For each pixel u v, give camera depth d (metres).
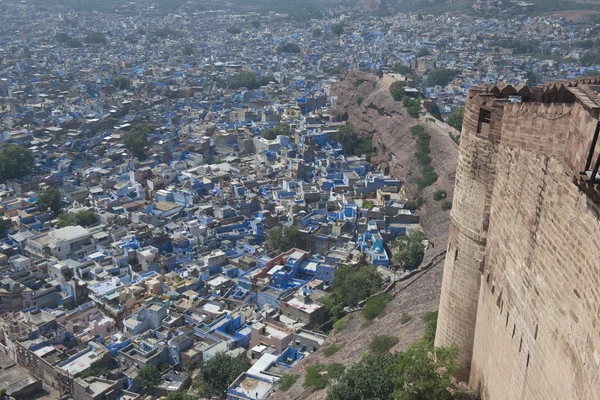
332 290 108.44
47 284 113.12
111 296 107.19
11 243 126.88
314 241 127.31
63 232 126.62
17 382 89.75
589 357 22.83
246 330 98.94
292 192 152.62
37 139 192.62
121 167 171.88
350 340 79.38
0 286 109.31
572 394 24.36
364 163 180.75
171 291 109.81
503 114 34.94
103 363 93.00
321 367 72.00
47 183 162.00
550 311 27.27
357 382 51.06
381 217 138.38
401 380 40.22
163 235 129.62
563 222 26.25
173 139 194.50
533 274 29.56
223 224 137.62
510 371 32.19
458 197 40.00
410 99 190.88
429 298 77.31
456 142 156.38
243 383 81.25
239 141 195.38
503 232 34.50
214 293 111.69
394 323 74.88
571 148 25.41
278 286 112.00
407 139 173.50
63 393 88.62
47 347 95.06
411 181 156.25
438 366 39.41
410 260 115.56
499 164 35.56
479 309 38.78
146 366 90.62
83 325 101.56
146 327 102.00
